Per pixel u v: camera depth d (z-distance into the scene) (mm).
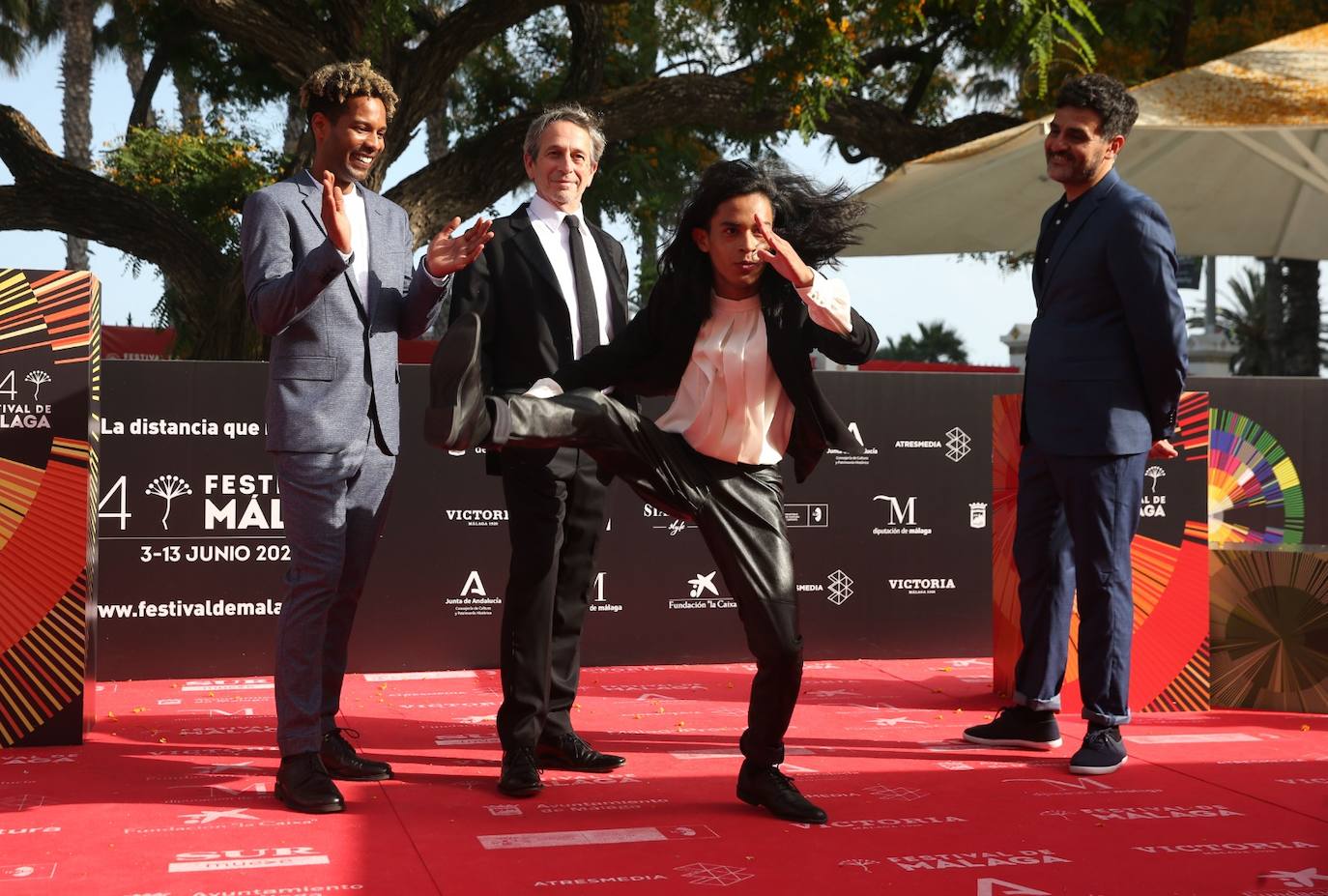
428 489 4926
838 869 2443
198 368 4770
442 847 2578
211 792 3051
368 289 3205
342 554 3064
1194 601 4312
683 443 2775
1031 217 8641
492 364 3252
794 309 2699
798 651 2738
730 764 3395
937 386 5367
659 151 14672
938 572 5375
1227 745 3691
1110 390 3465
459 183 12406
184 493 4758
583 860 2486
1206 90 5914
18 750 3535
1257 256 9625
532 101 14906
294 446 3021
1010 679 4414
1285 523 6031
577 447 2562
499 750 3566
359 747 3576
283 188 3125
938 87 15453
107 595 4684
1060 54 11461
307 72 11031
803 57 11008
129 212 13336
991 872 2434
